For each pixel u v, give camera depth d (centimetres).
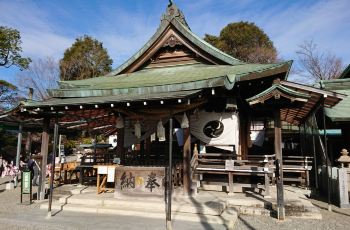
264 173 870
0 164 1922
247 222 691
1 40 2541
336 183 937
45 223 680
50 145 2723
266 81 993
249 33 3906
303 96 685
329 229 636
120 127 1028
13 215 768
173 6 1204
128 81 1103
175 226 645
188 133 864
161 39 1224
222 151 1197
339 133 1296
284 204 754
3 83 3055
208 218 687
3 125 1493
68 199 869
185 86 846
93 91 962
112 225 657
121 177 875
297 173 1391
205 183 1007
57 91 992
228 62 1134
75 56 3969
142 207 792
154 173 848
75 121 1251
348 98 1360
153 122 985
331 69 3541
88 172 1332
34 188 1291
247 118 1195
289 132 1784
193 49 1192
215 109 1008
